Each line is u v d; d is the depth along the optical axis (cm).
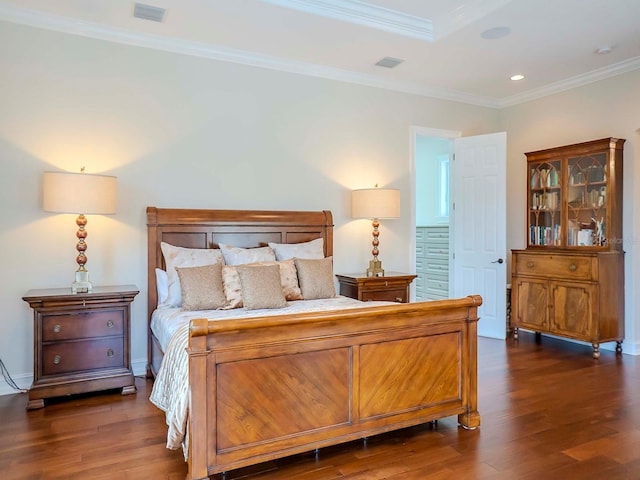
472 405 273
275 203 430
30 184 340
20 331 339
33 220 342
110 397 325
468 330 272
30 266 341
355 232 472
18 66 335
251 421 212
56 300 309
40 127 342
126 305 333
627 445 250
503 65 437
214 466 204
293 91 437
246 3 315
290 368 221
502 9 323
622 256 439
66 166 350
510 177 557
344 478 218
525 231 534
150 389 341
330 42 382
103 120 362
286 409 221
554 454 240
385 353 246
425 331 257
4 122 332
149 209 370
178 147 389
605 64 435
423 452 244
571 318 441
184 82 390
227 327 201
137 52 373
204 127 399
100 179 321
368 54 409
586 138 472
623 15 333
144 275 377
